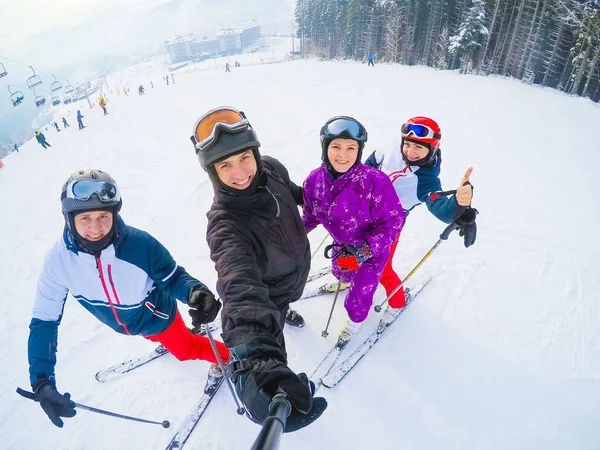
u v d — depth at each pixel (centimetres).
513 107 1045
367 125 849
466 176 183
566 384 229
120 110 1552
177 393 236
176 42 13662
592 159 630
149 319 184
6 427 234
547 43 2589
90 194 133
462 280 316
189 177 641
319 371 240
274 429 71
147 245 164
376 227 198
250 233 141
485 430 206
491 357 248
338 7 3916
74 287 159
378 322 276
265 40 14100
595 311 284
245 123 130
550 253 355
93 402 237
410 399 223
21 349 310
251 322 111
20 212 688
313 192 204
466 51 2338
